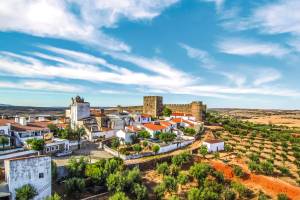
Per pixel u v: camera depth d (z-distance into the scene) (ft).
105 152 275.59
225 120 547.90
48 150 251.39
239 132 432.25
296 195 203.51
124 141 318.86
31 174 163.02
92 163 215.31
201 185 214.48
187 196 201.46
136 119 421.18
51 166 187.42
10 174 153.99
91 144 312.29
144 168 244.42
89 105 391.04
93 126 355.15
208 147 309.83
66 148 271.08
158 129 357.61
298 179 243.19
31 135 273.95
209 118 543.39
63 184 190.80
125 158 254.27
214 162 261.85
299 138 432.66
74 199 178.19
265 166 246.68
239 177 237.66
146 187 209.36
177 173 229.25
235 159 283.18
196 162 264.11
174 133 359.25
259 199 195.83
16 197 153.38
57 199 153.89
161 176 229.86
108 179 190.29
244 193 206.28
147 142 308.81
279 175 250.16
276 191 214.28
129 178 195.31
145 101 522.47
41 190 167.32
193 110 499.92
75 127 349.41
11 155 218.59
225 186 220.64
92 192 190.39
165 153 288.71
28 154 231.71
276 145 373.20
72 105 384.47
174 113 519.60
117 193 171.01
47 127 306.35
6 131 255.09
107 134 346.95
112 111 506.07
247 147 346.54
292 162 297.33
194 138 356.59
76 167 202.80
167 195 204.85
